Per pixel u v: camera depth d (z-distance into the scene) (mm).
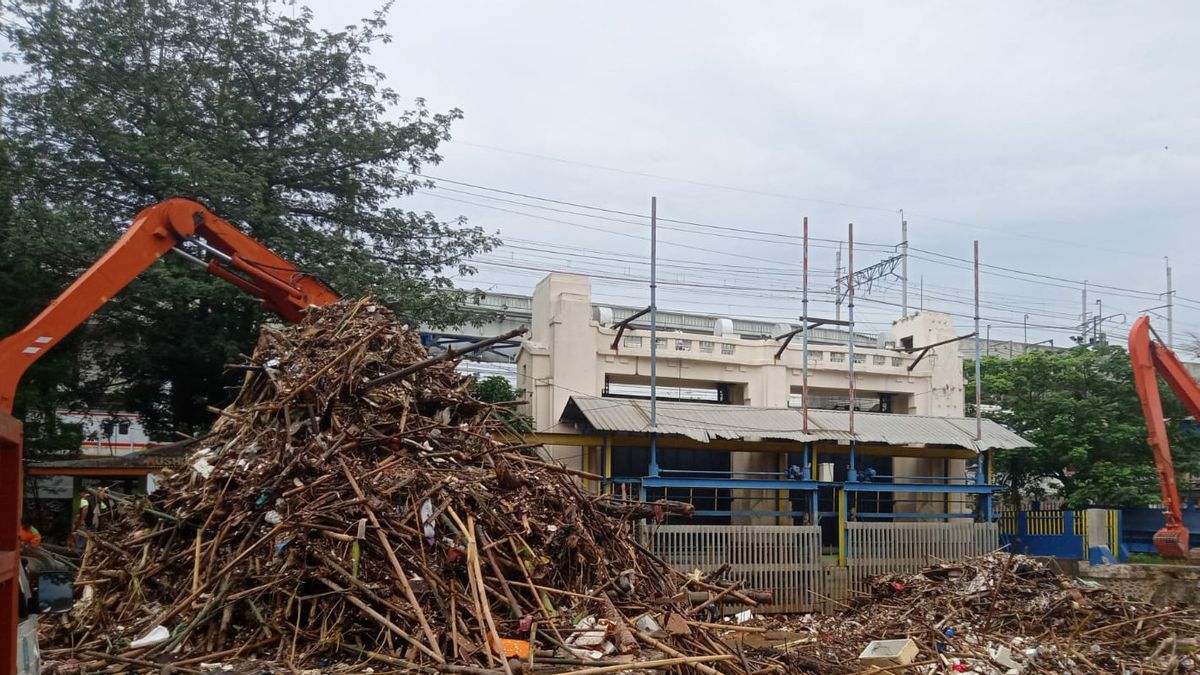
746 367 27984
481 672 7301
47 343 9445
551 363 25594
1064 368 29719
